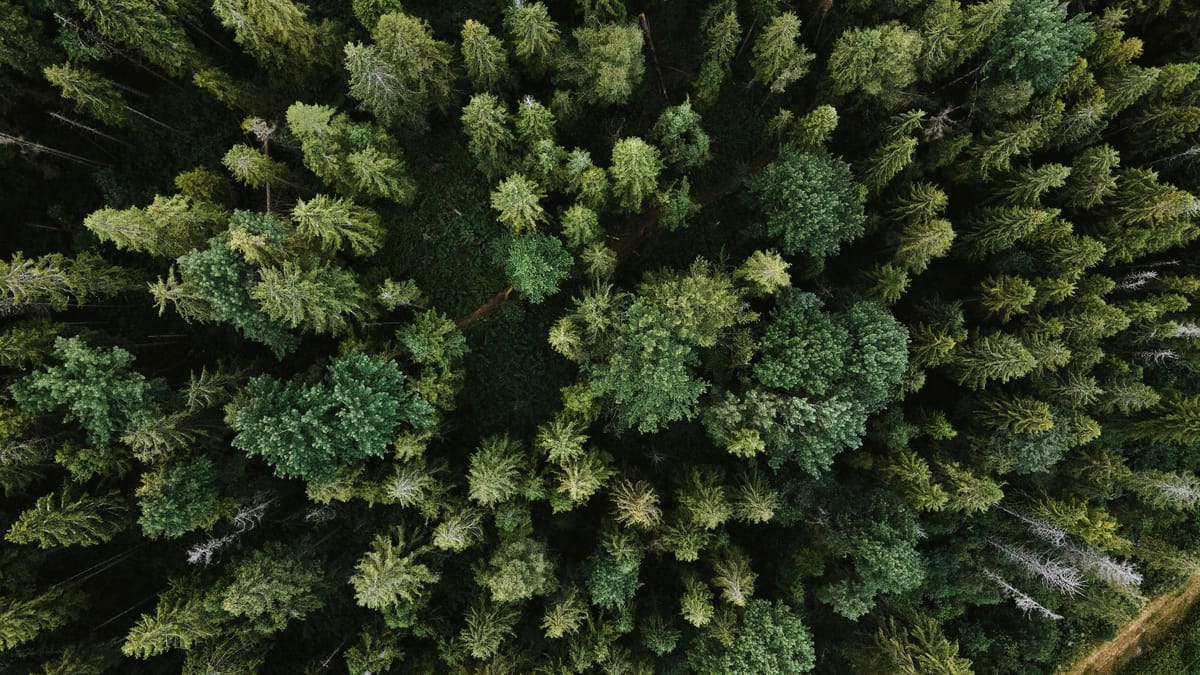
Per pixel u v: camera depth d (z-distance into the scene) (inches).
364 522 1336.1
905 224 1325.0
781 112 1310.3
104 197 1365.7
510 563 1194.0
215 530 1283.2
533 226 1254.3
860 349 1240.8
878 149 1288.1
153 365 1312.7
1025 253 1315.2
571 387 1320.1
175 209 1050.7
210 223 1135.0
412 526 1338.6
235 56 1346.0
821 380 1214.3
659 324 1210.6
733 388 1334.9
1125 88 1226.0
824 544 1359.5
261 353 1357.0
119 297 1291.8
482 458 1245.7
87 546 1216.8
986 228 1304.1
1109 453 1380.4
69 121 1194.6
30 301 1069.1
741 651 1235.9
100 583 1314.0
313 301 1083.9
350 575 1339.8
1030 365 1198.3
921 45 1187.3
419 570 1189.7
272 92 1327.5
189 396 1111.0
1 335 1036.5
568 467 1228.5
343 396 1115.9
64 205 1333.7
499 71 1227.2
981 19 1185.4
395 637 1288.1
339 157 1163.3
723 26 1254.9
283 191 1272.1
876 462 1381.6
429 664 1306.6
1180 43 1364.4
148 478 1085.8
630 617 1283.2
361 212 1237.1
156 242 1065.5
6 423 1032.2
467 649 1290.6
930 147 1317.7
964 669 1279.5
